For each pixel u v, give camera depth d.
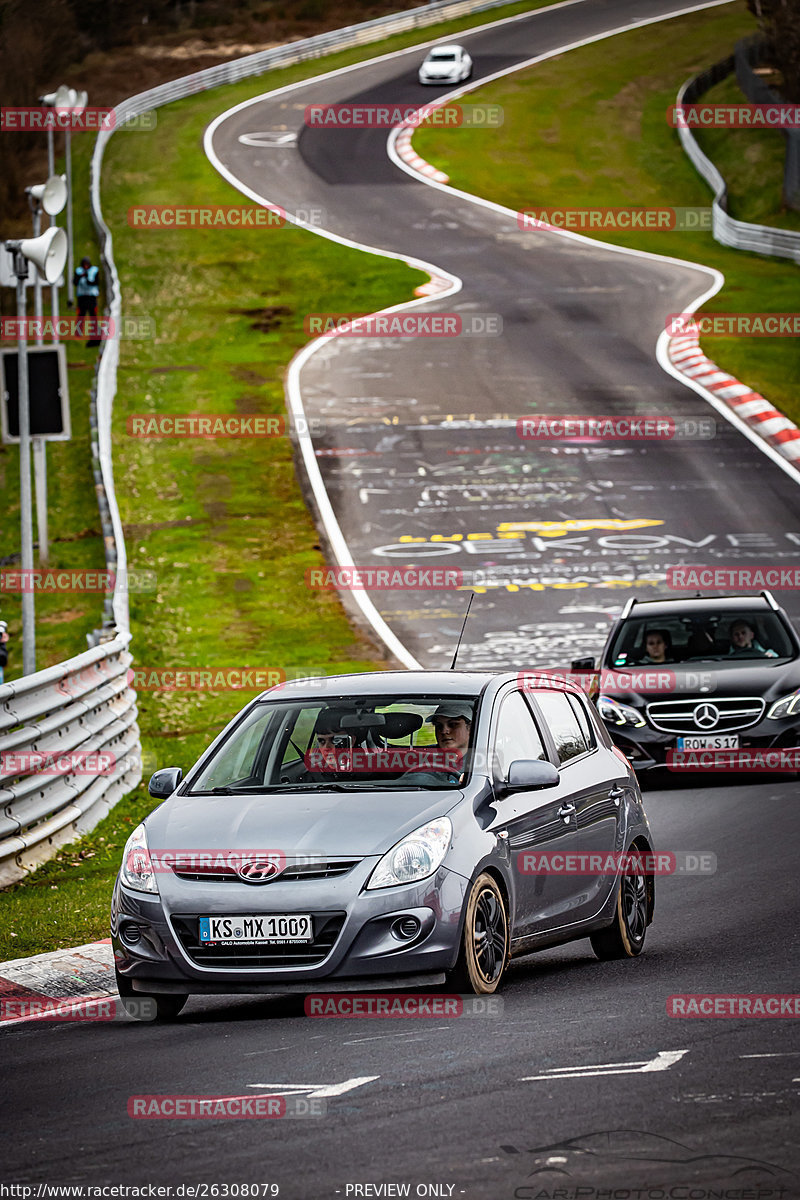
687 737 57.31
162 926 28.31
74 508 116.69
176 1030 28.44
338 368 152.75
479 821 29.59
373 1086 22.83
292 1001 31.27
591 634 86.12
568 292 179.75
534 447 126.75
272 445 130.25
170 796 31.72
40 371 66.44
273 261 195.00
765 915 37.22
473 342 160.00
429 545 105.75
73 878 45.44
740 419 133.12
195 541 107.81
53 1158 20.33
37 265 65.94
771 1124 20.11
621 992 29.28
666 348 155.62
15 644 87.38
